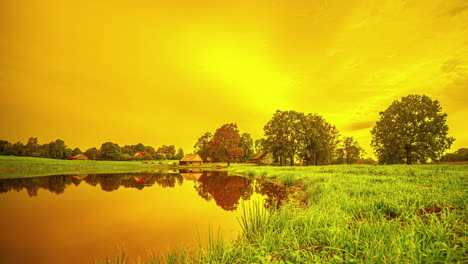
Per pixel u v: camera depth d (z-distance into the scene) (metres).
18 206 10.42
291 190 14.54
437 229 4.10
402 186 9.73
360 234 4.42
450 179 11.76
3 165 43.72
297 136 50.91
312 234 4.75
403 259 3.09
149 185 19.11
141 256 5.03
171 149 126.44
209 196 13.20
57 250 5.40
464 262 2.98
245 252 4.21
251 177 27.16
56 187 17.11
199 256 4.45
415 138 38.72
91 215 8.82
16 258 4.90
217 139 65.00
